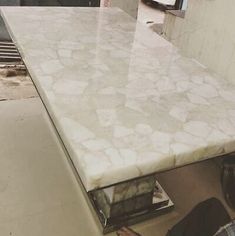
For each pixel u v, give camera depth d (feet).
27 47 4.20
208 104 3.51
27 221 3.92
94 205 4.11
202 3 4.93
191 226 3.62
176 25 5.81
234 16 4.33
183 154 2.79
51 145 5.19
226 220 3.64
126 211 3.94
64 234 3.82
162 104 3.40
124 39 4.83
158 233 3.96
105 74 3.84
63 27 4.92
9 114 5.80
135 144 2.80
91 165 2.53
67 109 3.13
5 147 5.04
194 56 5.36
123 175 2.58
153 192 4.08
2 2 7.53
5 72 6.89
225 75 4.67
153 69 4.11
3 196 4.21
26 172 4.63
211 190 4.67
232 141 3.03
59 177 4.60
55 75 3.68
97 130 2.90
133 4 8.12
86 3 8.00
